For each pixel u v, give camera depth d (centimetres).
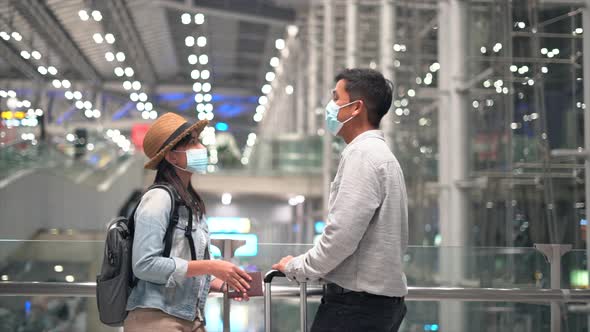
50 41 2116
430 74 1045
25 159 1261
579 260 320
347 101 247
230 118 3822
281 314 327
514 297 310
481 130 874
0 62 1656
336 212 227
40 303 308
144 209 231
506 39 758
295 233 2278
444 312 339
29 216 1233
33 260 306
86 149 1766
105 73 2888
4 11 1667
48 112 2162
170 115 248
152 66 3062
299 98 2462
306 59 2425
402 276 238
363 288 234
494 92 810
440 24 1017
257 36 2691
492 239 814
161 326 233
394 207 232
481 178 869
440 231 995
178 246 236
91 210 1600
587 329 325
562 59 616
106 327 308
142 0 2134
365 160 231
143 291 236
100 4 2039
